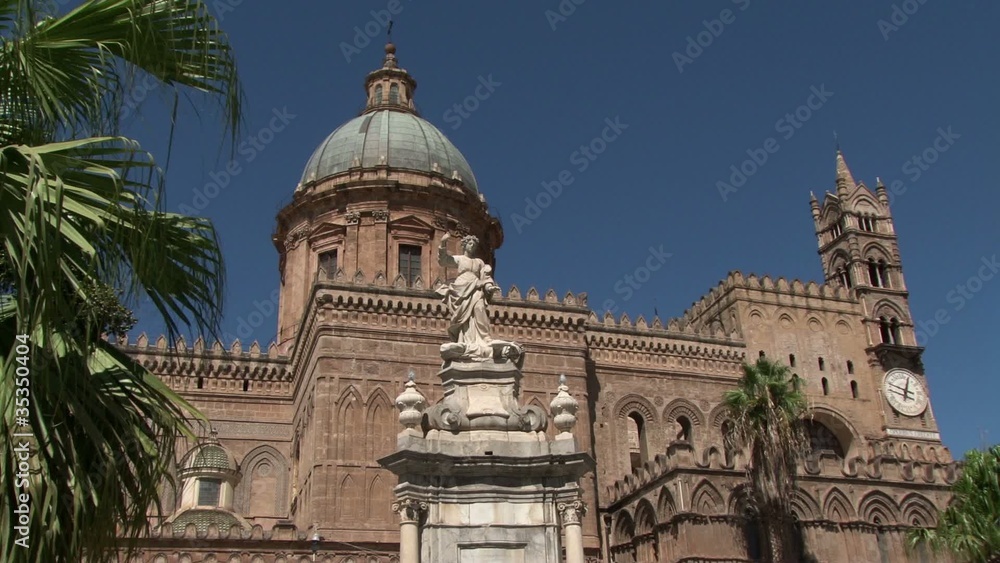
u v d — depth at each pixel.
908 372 64.94
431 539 18.19
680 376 60.47
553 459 18.92
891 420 63.03
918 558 47.97
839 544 46.91
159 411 11.61
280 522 44.78
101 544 10.47
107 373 11.41
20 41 10.05
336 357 49.66
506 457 18.78
